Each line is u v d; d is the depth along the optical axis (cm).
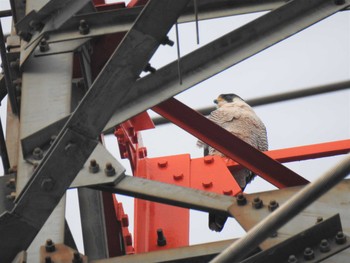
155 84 1158
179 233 1449
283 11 1189
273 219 757
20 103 1234
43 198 996
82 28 1256
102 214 1330
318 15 1195
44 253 1025
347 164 753
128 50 968
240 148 1334
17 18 1348
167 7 955
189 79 1159
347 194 1041
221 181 1588
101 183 1086
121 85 977
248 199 1060
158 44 973
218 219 1491
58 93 1200
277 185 1318
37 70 1239
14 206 1021
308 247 973
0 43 1219
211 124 1351
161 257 1032
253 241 758
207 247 1036
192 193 1088
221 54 1173
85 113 980
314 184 756
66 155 988
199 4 1273
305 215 1025
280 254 972
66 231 1130
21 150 1123
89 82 1322
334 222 973
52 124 1126
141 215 1473
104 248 1316
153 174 1638
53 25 1245
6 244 1004
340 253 980
